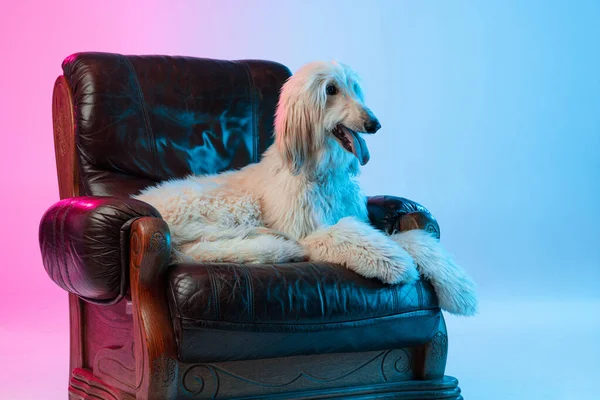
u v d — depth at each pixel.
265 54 5.38
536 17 5.72
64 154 3.39
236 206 3.07
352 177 3.29
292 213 3.05
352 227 2.87
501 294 5.45
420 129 5.58
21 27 4.97
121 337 2.87
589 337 4.55
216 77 3.62
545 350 4.30
